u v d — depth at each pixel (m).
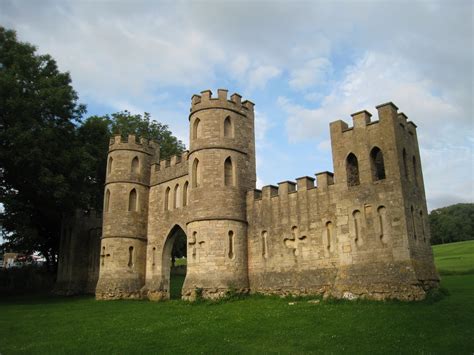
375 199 22.80
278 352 13.94
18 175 35.00
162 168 36.66
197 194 29.38
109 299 33.81
